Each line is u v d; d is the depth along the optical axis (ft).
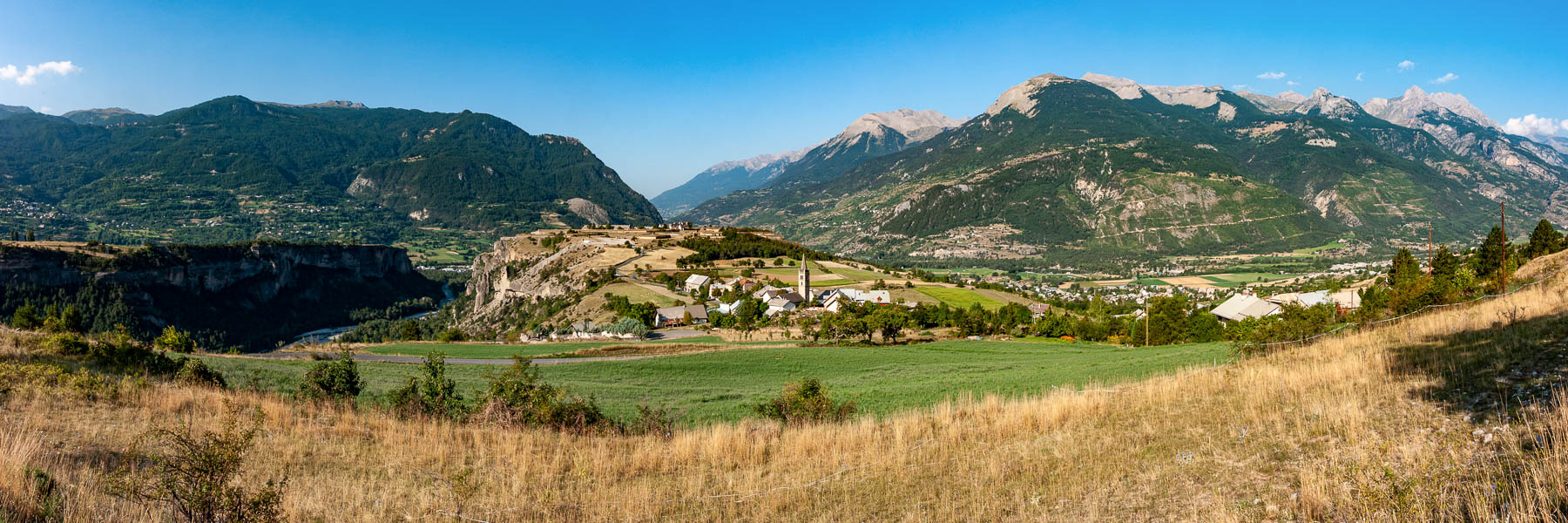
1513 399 38.24
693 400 122.11
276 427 61.77
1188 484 37.27
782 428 71.36
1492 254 229.45
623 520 41.57
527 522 41.22
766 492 45.93
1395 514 26.27
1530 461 27.37
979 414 65.57
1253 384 59.57
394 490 46.96
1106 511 35.50
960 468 47.06
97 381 69.41
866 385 139.23
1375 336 77.92
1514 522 23.09
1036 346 238.27
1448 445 32.99
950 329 310.86
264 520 33.53
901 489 44.06
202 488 32.68
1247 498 33.50
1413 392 45.37
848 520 39.60
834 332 255.91
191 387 80.48
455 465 55.26
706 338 285.43
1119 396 64.59
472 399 91.04
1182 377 70.64
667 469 54.65
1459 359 51.31
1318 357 70.38
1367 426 40.24
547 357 220.64
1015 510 37.83
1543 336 52.16
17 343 104.42
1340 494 29.81
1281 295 346.74
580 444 63.31
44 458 42.19
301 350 231.91
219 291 587.27
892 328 257.14
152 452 48.85
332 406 78.74
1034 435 54.54
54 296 463.42
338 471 51.01
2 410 56.34
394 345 263.08
